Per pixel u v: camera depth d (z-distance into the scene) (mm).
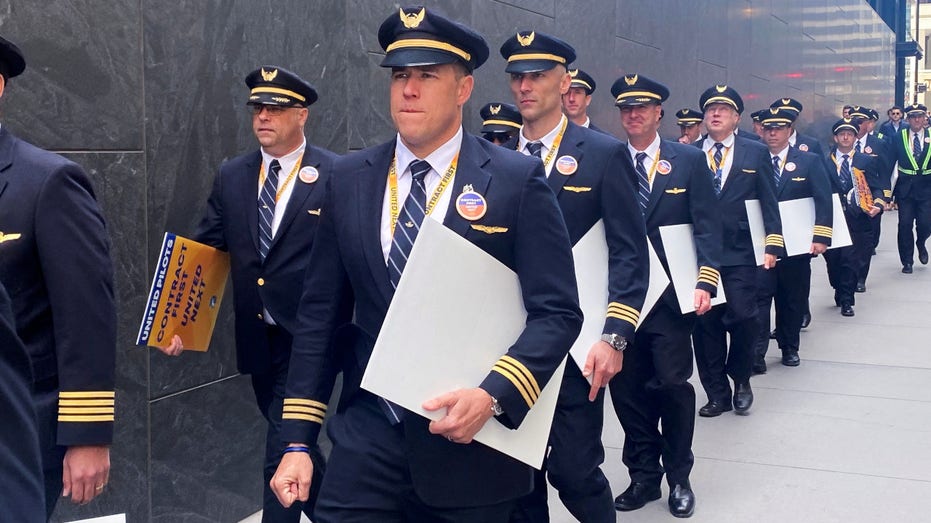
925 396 7727
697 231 5105
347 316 2965
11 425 1560
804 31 20500
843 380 8273
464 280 2662
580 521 4090
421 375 2592
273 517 4332
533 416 2789
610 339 3838
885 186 13156
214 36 4906
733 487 5684
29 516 1570
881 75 32125
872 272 14672
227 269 4535
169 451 4758
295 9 5484
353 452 2812
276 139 4355
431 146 2797
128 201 4453
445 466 2715
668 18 12164
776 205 7105
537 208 2773
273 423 4367
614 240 3992
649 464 5301
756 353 8492
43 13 4016
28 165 2900
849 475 5887
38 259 2881
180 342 4215
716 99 6977
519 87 4059
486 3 7750
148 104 4535
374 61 6281
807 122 20984
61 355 2855
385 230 2809
